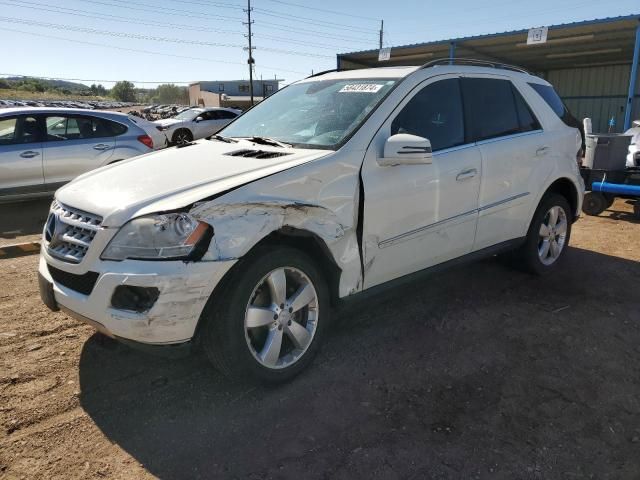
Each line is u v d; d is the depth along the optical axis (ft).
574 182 16.52
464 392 10.11
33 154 25.70
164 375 10.58
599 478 7.96
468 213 13.10
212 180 9.52
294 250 9.95
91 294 8.80
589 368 11.05
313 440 8.70
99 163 27.48
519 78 15.37
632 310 13.98
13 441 8.54
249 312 9.41
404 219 11.57
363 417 9.31
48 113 26.53
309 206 9.85
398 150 10.56
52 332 12.28
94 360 11.08
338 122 11.59
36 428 8.88
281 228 9.53
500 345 11.97
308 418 9.27
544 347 11.91
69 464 8.08
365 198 10.73
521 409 9.59
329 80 13.83
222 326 9.12
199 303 8.66
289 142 11.68
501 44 54.75
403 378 10.56
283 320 9.95
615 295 14.99
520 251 15.87
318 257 10.57
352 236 10.66
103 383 10.24
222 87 251.19
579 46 55.62
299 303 10.12
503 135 14.25
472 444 8.64
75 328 12.51
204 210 8.68
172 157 11.52
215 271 8.69
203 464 8.14
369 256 11.07
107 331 8.82
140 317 8.45
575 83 73.46
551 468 8.14
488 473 8.00
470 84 13.67
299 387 10.21
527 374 10.77
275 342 9.86
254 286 9.32
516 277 16.28
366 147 10.94
